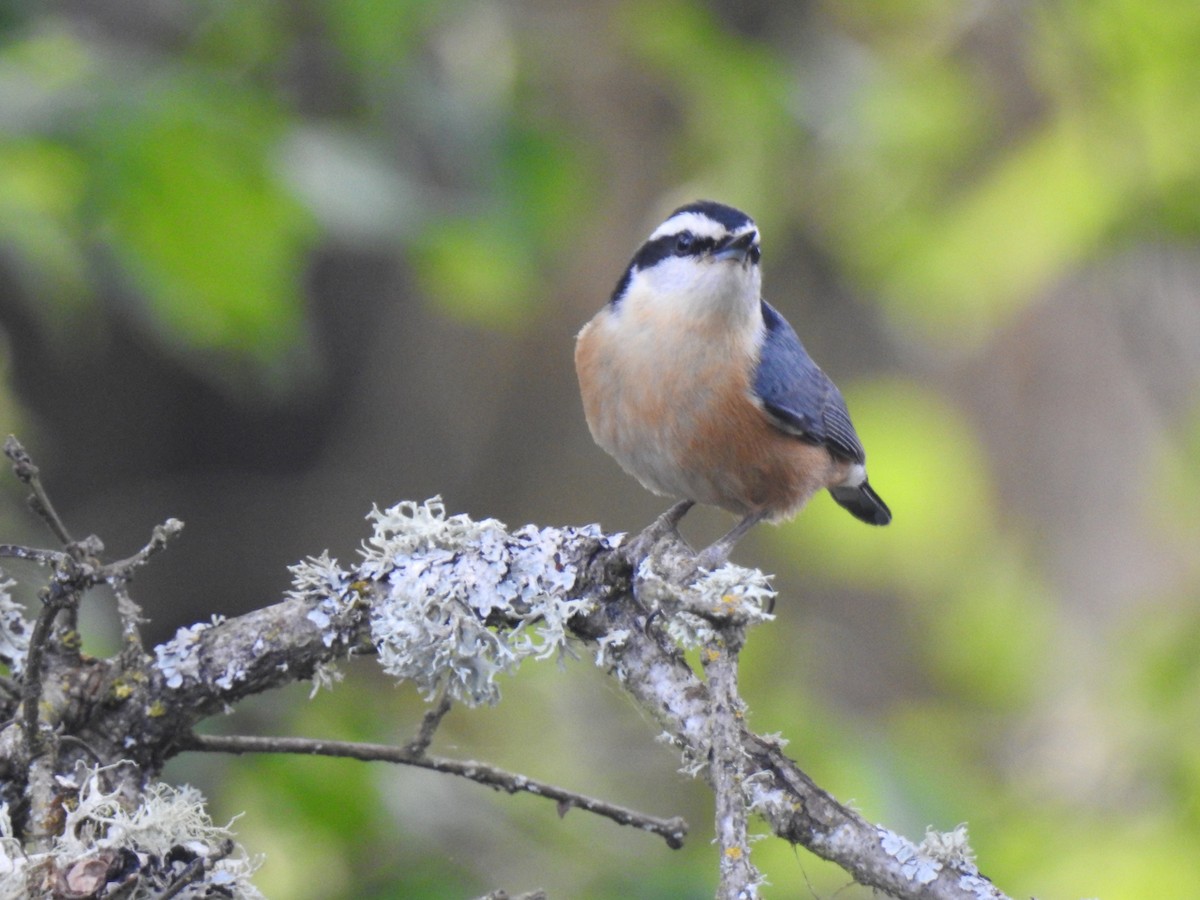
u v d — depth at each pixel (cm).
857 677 1543
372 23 955
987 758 1137
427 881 773
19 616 529
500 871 804
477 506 1531
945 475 1427
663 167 1352
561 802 544
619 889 791
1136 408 1579
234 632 528
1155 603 1201
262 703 782
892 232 1316
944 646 1366
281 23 1005
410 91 983
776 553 1653
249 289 841
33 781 465
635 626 538
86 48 858
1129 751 1046
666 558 582
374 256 1452
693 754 511
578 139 1162
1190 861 975
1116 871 978
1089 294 1595
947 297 1280
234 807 773
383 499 1499
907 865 473
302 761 773
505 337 1517
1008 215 1232
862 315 1595
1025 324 1622
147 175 803
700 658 474
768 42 1309
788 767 486
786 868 925
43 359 1325
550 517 1534
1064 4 1227
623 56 1206
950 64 1351
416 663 529
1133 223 1198
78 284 872
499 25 1118
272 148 831
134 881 447
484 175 985
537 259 1018
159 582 1414
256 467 1495
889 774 884
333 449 1517
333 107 1030
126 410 1405
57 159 834
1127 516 1511
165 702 518
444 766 540
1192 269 1287
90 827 455
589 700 1037
